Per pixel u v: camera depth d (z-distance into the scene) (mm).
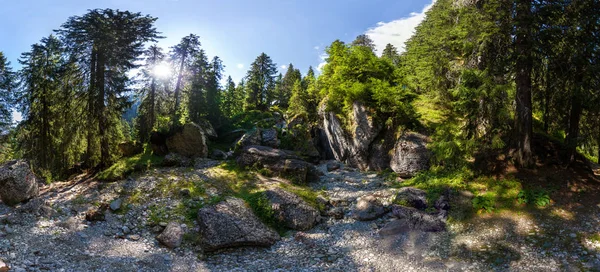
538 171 16094
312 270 11695
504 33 15914
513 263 11000
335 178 24422
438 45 22688
